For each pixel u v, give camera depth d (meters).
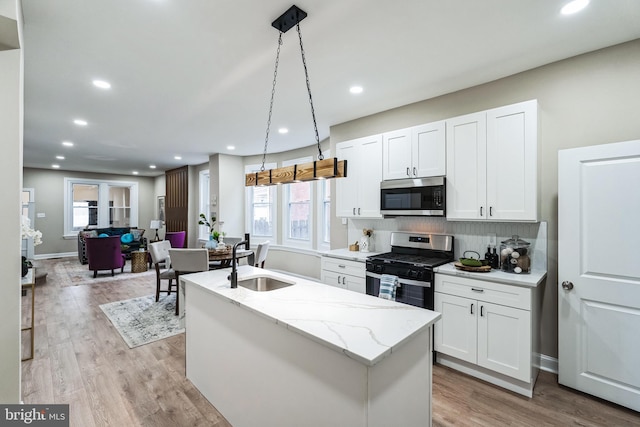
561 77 2.48
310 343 1.44
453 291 2.56
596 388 2.20
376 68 2.61
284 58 2.44
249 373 1.83
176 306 3.93
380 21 1.97
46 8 1.81
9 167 1.54
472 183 2.71
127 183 9.85
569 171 2.31
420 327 1.44
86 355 2.88
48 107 3.46
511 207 2.51
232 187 6.45
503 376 2.35
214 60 2.46
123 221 9.89
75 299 4.62
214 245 4.64
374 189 3.42
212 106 3.49
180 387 2.39
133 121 4.01
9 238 1.53
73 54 2.35
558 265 2.40
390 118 3.60
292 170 2.28
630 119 2.22
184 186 7.74
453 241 3.05
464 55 2.40
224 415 2.05
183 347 3.06
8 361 1.52
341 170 2.00
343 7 1.83
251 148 5.77
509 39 2.18
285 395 1.58
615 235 2.13
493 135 2.59
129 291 5.08
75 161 7.13
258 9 1.85
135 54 2.36
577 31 2.09
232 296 1.92
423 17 1.93
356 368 1.23
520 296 2.22
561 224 2.35
